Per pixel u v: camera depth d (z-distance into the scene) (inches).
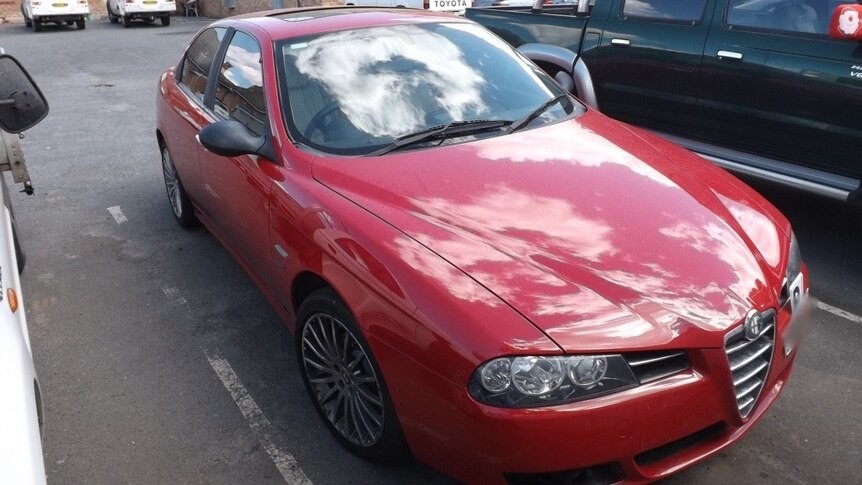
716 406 94.0
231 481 114.0
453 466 95.3
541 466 87.7
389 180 116.8
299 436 124.0
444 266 97.3
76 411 132.0
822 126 182.1
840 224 205.5
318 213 114.7
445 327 91.0
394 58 146.9
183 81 193.8
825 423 122.8
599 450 88.0
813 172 187.5
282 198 123.9
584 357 87.1
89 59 602.9
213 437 124.3
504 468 89.0
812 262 182.5
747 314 95.5
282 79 138.6
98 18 1200.8
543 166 121.4
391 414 103.0
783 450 116.7
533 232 103.7
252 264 147.6
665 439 91.2
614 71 230.8
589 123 144.0
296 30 150.6
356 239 106.4
